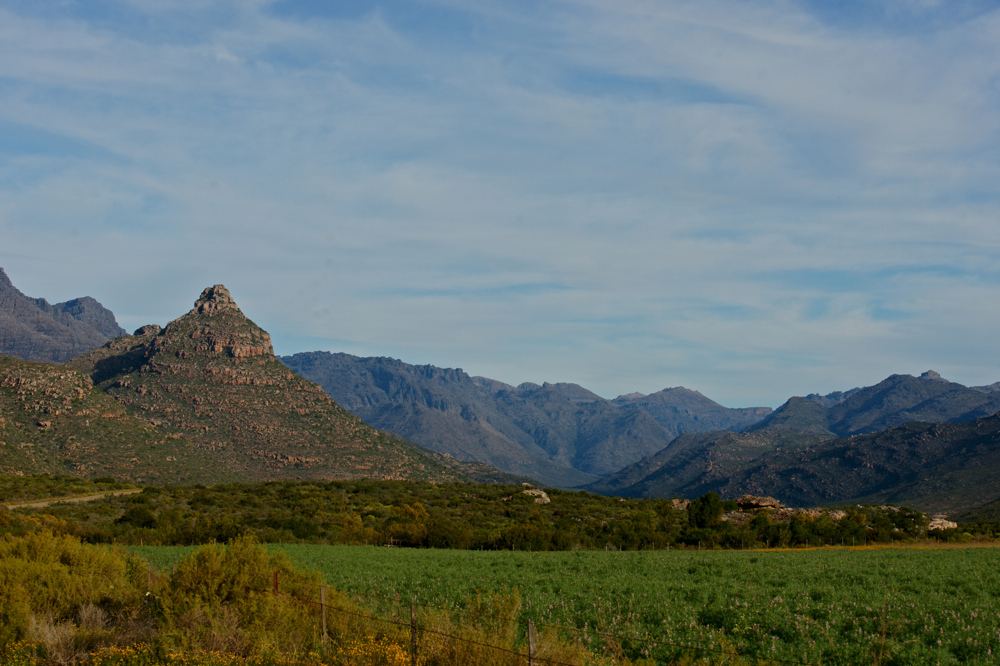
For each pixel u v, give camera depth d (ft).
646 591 93.20
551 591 95.20
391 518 249.75
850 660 59.57
